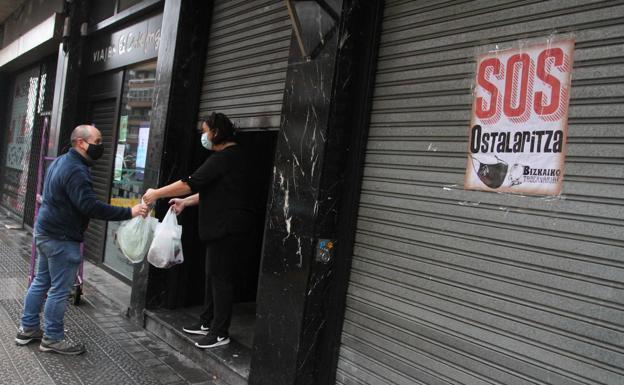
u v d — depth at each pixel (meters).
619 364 1.99
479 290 2.48
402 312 2.83
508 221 2.38
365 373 3.01
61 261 3.90
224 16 4.74
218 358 3.79
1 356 3.81
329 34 3.14
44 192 3.97
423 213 2.78
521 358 2.29
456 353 2.55
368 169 3.12
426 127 2.81
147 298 4.81
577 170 2.16
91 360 3.93
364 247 3.10
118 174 6.68
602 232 2.07
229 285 3.99
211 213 3.85
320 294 3.18
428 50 2.84
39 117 10.02
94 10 7.59
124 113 6.63
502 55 2.47
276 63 3.98
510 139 2.40
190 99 4.94
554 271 2.21
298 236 3.21
